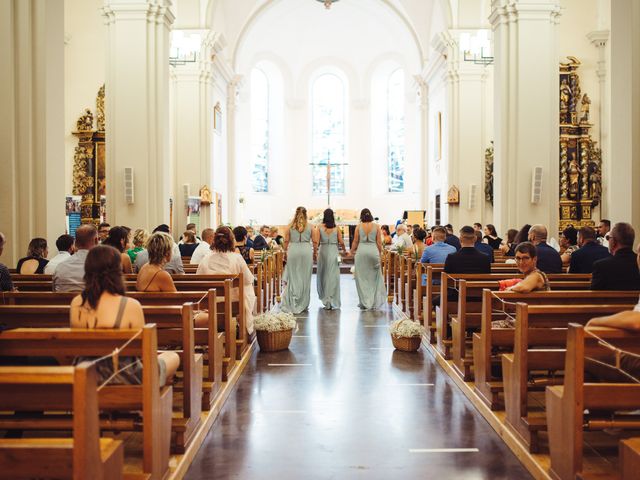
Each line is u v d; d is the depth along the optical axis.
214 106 21.66
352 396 6.27
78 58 19.39
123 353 3.70
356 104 31.27
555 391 3.90
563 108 18.89
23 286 6.60
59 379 2.64
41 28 8.52
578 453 3.59
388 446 4.82
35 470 2.68
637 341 3.84
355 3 28.09
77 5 19.42
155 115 12.80
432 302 8.63
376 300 12.78
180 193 19.77
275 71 30.86
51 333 3.57
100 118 19.19
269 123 31.06
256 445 4.85
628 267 5.61
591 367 4.56
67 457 2.67
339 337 9.58
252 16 24.50
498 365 5.85
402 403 6.01
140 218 12.73
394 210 30.47
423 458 4.57
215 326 5.61
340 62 31.27
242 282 7.69
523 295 5.37
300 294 12.16
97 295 3.78
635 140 7.82
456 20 19.70
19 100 8.49
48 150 8.62
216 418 5.53
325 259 12.84
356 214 30.34
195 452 4.62
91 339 3.63
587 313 4.61
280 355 8.26
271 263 13.37
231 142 24.94
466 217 19.89
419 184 25.80
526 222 12.40
